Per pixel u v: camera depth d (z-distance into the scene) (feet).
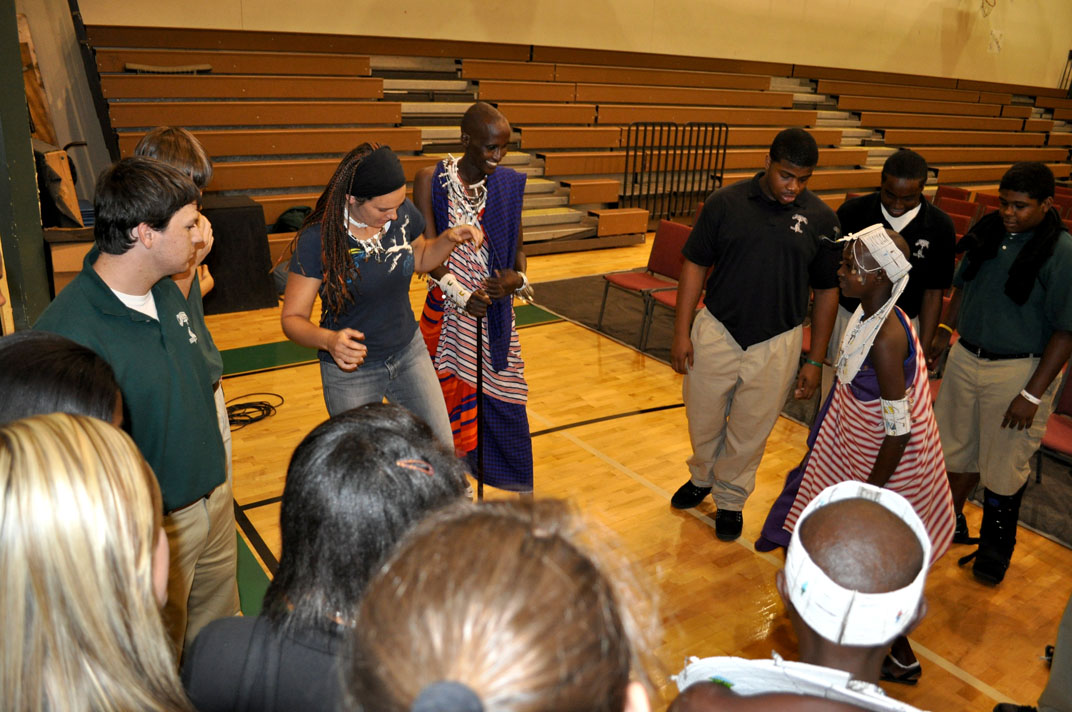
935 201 26.71
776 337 9.46
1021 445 9.25
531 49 30.68
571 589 1.66
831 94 38.88
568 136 29.53
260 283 19.04
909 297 10.05
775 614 8.93
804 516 2.85
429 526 1.92
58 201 15.06
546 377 15.74
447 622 1.57
